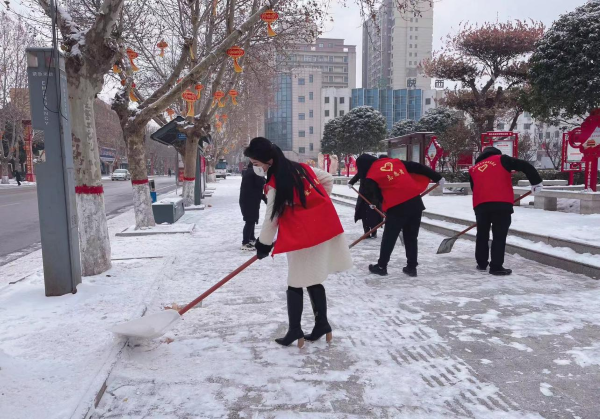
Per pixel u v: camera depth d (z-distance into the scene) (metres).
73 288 4.57
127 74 9.36
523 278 5.27
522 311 4.05
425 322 3.82
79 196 5.43
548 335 3.46
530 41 21.30
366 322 3.86
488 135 15.66
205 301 4.59
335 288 5.02
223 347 3.35
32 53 4.29
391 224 5.48
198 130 15.35
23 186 37.81
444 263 6.26
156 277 5.36
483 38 21.59
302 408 2.46
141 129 9.79
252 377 2.83
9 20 32.12
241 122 38.31
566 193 9.52
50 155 4.43
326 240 3.19
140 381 2.79
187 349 3.31
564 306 4.16
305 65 93.44
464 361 3.02
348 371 2.90
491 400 2.50
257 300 4.61
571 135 10.41
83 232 5.46
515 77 22.91
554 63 13.30
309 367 2.98
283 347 3.34
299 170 3.22
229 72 17.05
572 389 2.62
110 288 4.84
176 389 2.69
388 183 5.41
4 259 7.65
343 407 2.46
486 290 4.80
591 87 12.70
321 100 94.06
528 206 11.62
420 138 18.11
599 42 12.38
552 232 6.72
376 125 47.12
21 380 2.66
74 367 2.85
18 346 3.22
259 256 3.29
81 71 5.18
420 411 2.40
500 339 3.40
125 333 3.12
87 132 5.38
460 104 23.86
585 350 3.16
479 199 5.51
